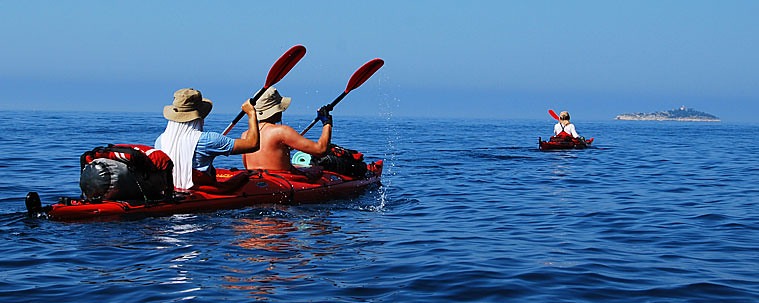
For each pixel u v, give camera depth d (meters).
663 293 4.58
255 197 7.55
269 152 8.06
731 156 18.36
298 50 8.49
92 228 6.23
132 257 5.32
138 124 36.19
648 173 12.95
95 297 4.34
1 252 5.40
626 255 5.67
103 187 6.56
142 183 6.68
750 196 9.55
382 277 4.88
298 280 4.77
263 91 8.05
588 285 4.75
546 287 4.69
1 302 4.21
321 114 8.32
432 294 4.50
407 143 22.27
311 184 8.23
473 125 52.34
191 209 7.02
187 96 7.16
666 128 56.81
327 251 5.64
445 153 17.25
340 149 9.20
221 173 8.02
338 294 4.47
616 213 7.88
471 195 9.35
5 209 7.34
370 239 6.16
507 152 17.84
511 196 9.31
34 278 4.73
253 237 6.08
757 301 4.43
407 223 7.07
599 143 24.61
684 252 5.80
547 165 14.16
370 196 8.91
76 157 14.20
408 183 10.58
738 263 5.41
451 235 6.45
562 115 19.77
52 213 6.45
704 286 4.74
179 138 7.16
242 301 4.29
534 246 6.00
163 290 4.49
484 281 4.80
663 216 7.69
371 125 44.38
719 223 7.23
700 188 10.53
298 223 6.79
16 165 12.34
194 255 5.39
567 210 8.10
